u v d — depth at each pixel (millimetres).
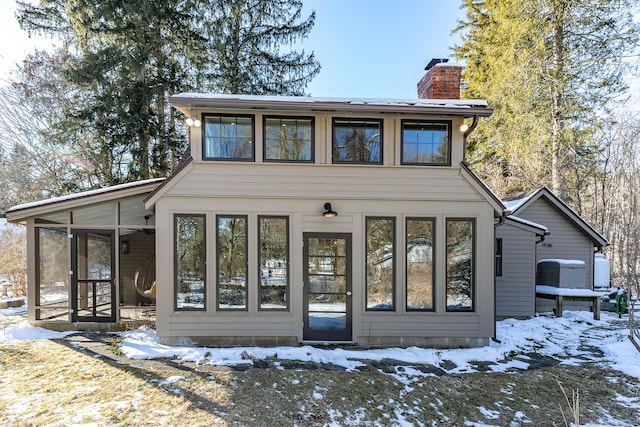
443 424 4199
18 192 15945
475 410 4527
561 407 4664
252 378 4988
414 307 6941
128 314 8016
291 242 6883
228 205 6840
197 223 6828
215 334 6676
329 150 6980
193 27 13734
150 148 13484
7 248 13094
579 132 13609
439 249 6973
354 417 4207
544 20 13320
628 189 7590
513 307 9852
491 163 19234
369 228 7047
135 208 8391
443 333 6883
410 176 7039
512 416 4422
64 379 4852
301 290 6844
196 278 6758
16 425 3658
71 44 13398
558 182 14289
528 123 14375
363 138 7086
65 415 3885
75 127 12766
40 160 16016
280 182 6918
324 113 6941
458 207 7039
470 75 20438
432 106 6668
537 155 15195
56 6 12938
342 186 6988
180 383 4750
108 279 7801
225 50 13922
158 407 4113
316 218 6949
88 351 6094
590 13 12523
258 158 6883
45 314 7953
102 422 3766
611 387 5250
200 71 14031
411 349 6605
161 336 6617
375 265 7012
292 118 6992
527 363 6152
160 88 12648
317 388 4812
